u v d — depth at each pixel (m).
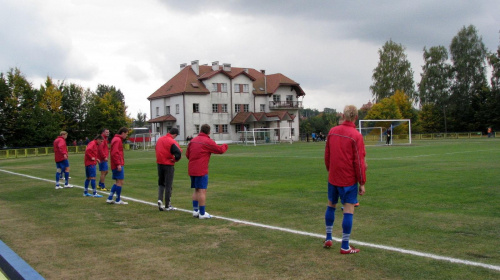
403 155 24.98
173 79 67.12
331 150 5.54
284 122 69.88
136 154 39.34
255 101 68.25
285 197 10.27
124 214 8.61
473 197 9.30
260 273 4.67
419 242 5.79
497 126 69.50
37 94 52.84
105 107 55.66
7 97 48.47
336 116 95.06
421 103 75.44
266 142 59.91
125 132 10.01
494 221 6.97
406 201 9.07
